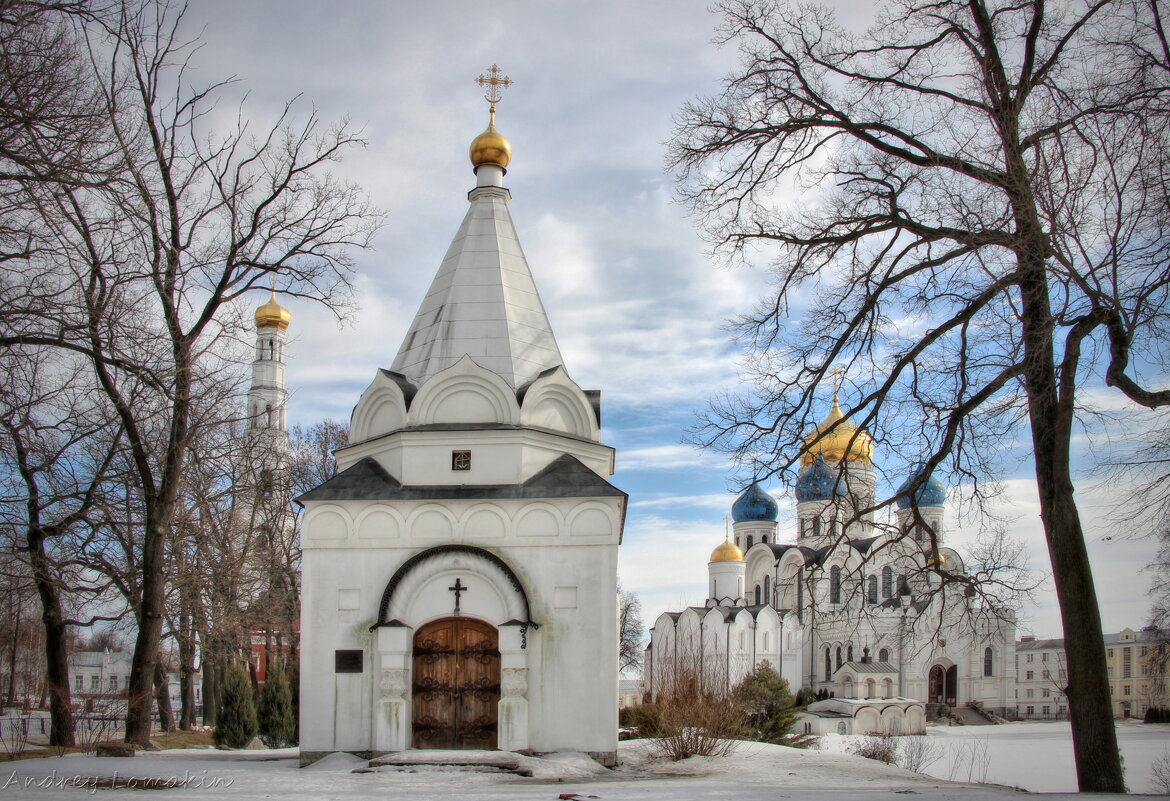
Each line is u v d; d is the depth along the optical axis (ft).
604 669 66.95
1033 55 63.26
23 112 49.44
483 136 85.51
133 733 75.51
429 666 68.54
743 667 275.59
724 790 50.39
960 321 62.18
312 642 68.33
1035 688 385.70
